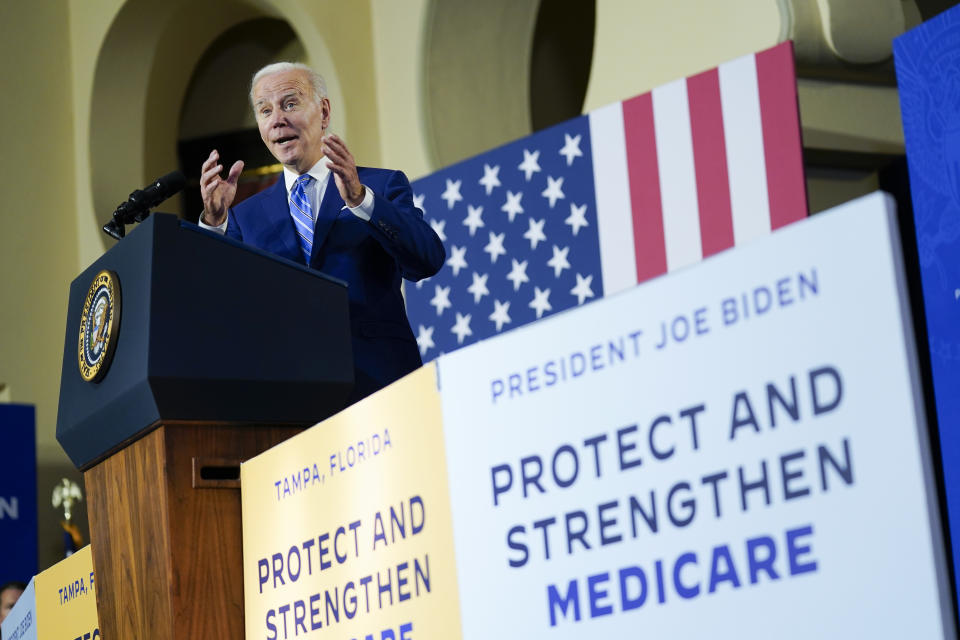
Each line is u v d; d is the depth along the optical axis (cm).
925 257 381
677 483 123
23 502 798
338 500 176
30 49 934
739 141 502
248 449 213
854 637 106
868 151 664
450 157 863
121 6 926
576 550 134
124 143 942
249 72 995
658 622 125
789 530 112
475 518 148
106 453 226
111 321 215
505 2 881
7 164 913
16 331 893
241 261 215
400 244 265
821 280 109
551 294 596
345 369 221
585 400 133
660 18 713
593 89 752
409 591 160
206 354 207
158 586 205
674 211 533
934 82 388
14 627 312
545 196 600
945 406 351
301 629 185
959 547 335
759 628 115
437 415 154
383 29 901
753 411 116
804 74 644
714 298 119
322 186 294
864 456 106
